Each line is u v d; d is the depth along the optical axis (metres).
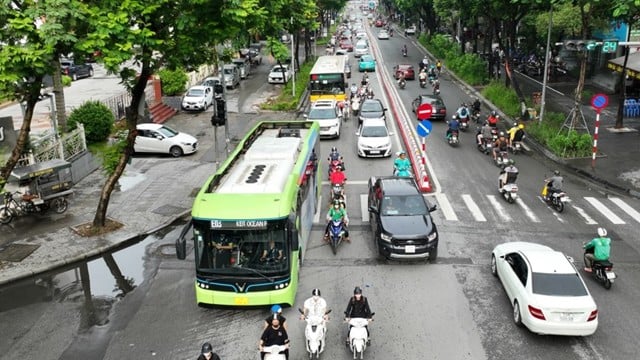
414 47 77.06
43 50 13.55
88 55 14.78
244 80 51.75
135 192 22.44
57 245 17.38
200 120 36.16
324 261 16.30
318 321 11.55
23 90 15.41
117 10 14.60
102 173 24.98
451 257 16.38
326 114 31.33
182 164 26.55
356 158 27.28
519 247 14.75
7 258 16.50
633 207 20.12
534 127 30.03
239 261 12.83
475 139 30.23
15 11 13.84
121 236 18.02
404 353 11.78
